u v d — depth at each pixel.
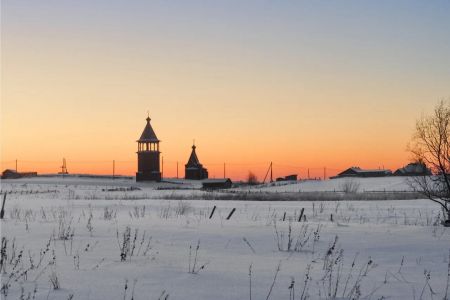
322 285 8.04
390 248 11.96
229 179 124.38
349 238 13.46
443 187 18.97
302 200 51.84
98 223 16.67
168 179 145.88
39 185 118.06
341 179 114.50
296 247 11.56
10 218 20.48
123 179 149.12
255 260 10.07
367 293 7.65
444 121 18.78
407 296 7.53
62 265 9.09
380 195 59.28
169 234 13.55
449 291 7.86
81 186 116.75
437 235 14.10
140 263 9.38
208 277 8.33
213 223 17.16
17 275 8.20
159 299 6.74
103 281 7.85
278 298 7.16
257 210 34.91
